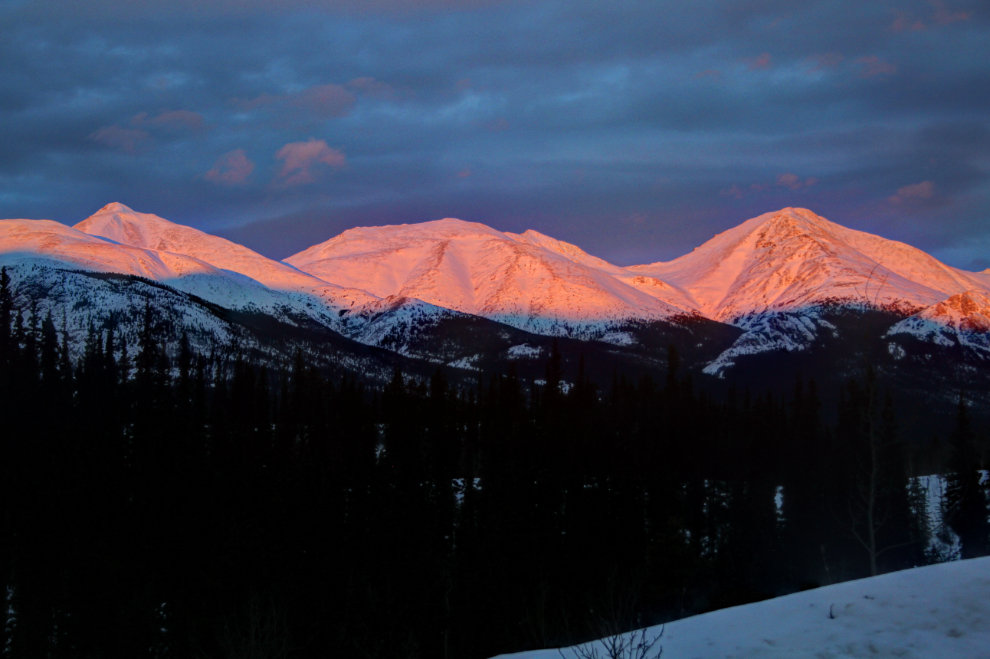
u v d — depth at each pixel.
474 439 101.25
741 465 86.06
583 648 19.91
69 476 72.06
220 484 69.00
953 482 76.31
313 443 86.44
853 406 73.69
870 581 19.41
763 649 17.02
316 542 61.34
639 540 67.38
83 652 61.28
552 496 74.75
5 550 66.19
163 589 61.09
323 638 51.81
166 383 103.19
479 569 57.53
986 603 16.66
